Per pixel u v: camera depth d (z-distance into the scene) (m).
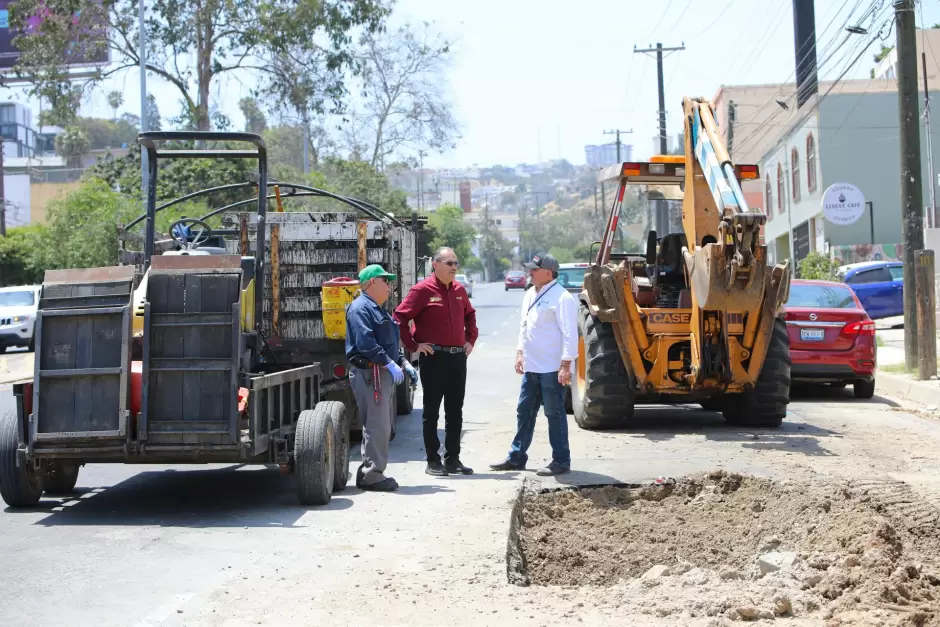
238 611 6.02
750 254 11.11
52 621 5.89
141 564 7.16
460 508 8.76
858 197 36.41
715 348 12.63
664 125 52.47
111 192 40.16
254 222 13.33
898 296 32.22
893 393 17.69
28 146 115.38
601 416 13.11
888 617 5.75
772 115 54.81
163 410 8.66
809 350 16.23
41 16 40.53
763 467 10.20
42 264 42.97
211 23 40.78
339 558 7.22
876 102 42.03
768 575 6.63
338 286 12.21
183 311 8.68
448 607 6.07
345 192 54.06
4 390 21.27
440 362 10.48
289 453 9.37
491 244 178.62
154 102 48.22
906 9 18.64
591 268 13.05
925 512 8.18
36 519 8.77
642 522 8.68
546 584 7.20
